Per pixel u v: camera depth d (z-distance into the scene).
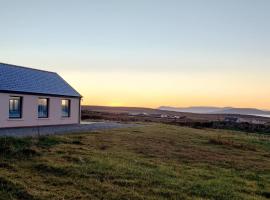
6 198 10.74
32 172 13.62
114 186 12.52
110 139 24.25
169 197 11.80
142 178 13.77
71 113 38.28
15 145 17.89
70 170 14.02
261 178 16.09
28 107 32.00
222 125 61.00
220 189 13.20
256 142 32.00
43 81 36.56
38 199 10.82
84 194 11.53
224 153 22.86
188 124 58.59
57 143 20.34
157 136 28.50
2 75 31.16
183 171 15.92
